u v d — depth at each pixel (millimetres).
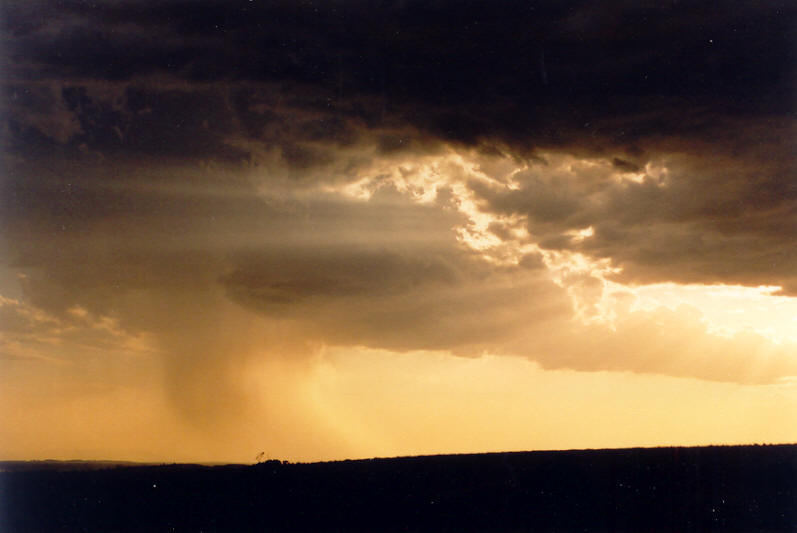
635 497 24234
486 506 24703
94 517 24438
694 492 24078
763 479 24578
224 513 25031
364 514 24375
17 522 24250
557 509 23797
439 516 23953
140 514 24703
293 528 23469
